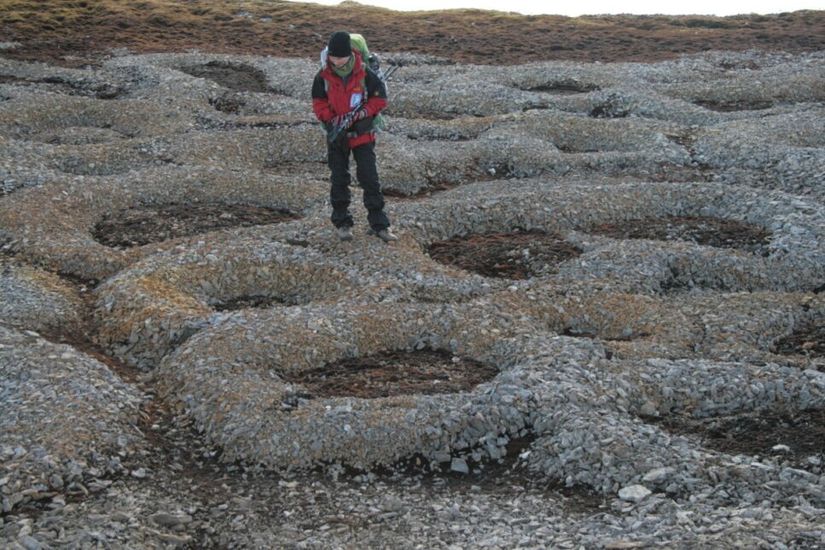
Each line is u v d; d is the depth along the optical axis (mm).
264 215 20922
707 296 15656
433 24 52750
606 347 13367
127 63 39062
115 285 15641
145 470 10805
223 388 12141
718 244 18719
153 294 15125
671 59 42781
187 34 48312
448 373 13109
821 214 19156
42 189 20859
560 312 15031
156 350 13859
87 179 21938
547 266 17266
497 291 15883
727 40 47031
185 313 14438
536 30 50719
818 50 43969
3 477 10016
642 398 12164
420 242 18547
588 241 18391
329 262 16828
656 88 35406
